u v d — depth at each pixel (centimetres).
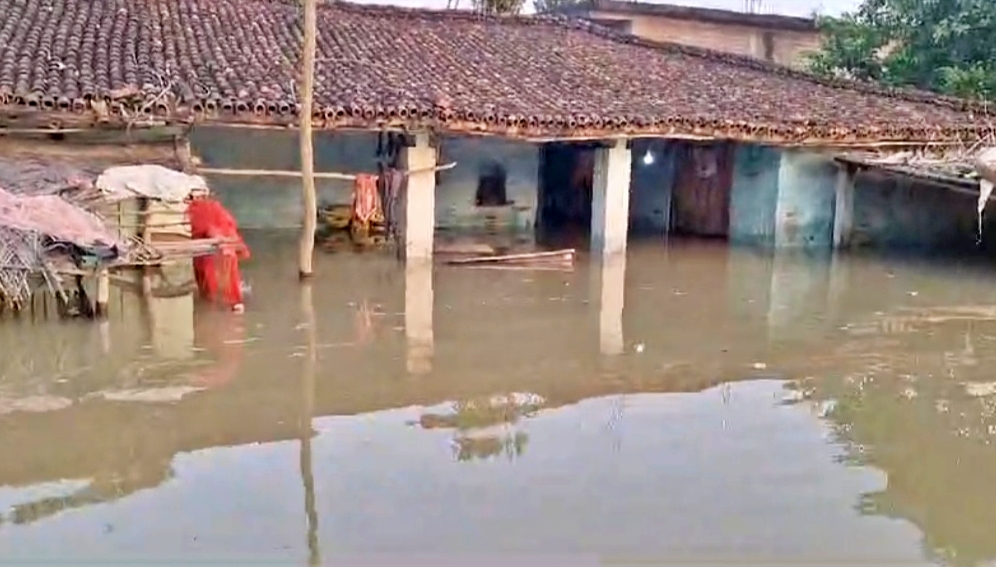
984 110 1551
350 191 1555
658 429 698
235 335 924
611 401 766
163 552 496
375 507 553
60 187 945
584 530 530
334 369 831
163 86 1138
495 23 1828
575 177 1862
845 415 742
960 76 1719
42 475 594
